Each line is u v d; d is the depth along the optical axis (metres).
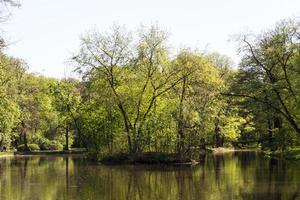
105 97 66.38
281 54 54.41
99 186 40.47
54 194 35.97
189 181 42.97
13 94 75.50
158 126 63.75
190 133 62.69
